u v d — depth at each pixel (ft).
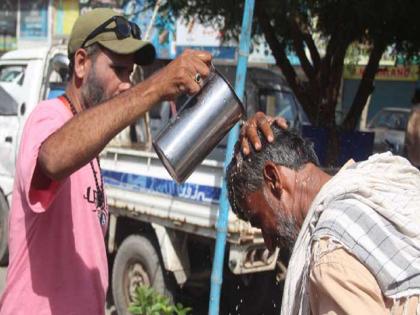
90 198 7.43
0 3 60.64
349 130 19.53
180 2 18.89
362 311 4.59
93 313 7.32
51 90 21.98
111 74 7.47
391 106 58.85
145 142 20.95
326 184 5.37
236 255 13.94
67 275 7.14
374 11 15.76
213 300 12.80
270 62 44.68
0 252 22.26
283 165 5.62
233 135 12.37
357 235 4.86
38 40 58.44
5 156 22.17
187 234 15.66
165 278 15.90
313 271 4.91
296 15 17.38
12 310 7.09
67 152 5.65
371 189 5.12
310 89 20.12
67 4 57.00
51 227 7.07
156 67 27.37
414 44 19.70
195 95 6.19
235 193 5.92
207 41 44.68
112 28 7.39
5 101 22.71
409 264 4.74
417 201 5.13
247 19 12.28
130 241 16.55
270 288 16.99
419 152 11.25
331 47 19.38
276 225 5.73
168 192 15.31
